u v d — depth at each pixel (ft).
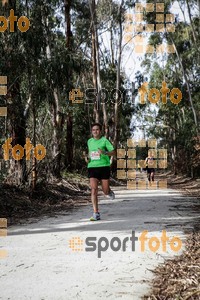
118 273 15.56
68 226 25.99
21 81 40.47
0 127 41.70
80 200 45.44
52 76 39.04
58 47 41.06
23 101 42.01
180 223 26.30
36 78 39.37
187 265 16.20
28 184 42.24
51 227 25.80
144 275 15.28
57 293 13.44
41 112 51.03
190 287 13.52
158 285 14.07
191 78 110.11
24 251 19.21
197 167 101.45
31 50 38.04
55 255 18.40
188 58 106.42
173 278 14.71
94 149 28.35
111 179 81.82
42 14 41.50
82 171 82.38
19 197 38.45
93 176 28.32
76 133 91.15
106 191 28.94
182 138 113.29
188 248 19.21
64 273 15.64
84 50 88.07
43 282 14.60
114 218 29.07
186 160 116.88
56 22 59.57
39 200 40.88
